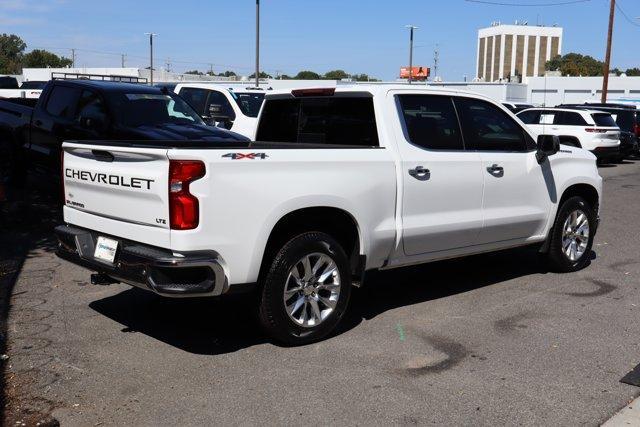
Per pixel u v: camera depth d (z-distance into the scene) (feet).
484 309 19.92
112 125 29.96
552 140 21.94
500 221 21.07
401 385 14.43
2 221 29.37
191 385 14.30
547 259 24.16
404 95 19.06
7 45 446.60
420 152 18.80
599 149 66.85
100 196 16.48
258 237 15.38
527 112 72.33
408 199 18.44
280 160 15.70
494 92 201.16
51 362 15.35
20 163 36.50
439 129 19.63
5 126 35.88
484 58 372.79
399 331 17.88
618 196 47.57
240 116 42.09
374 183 17.53
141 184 15.16
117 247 16.02
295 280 16.42
